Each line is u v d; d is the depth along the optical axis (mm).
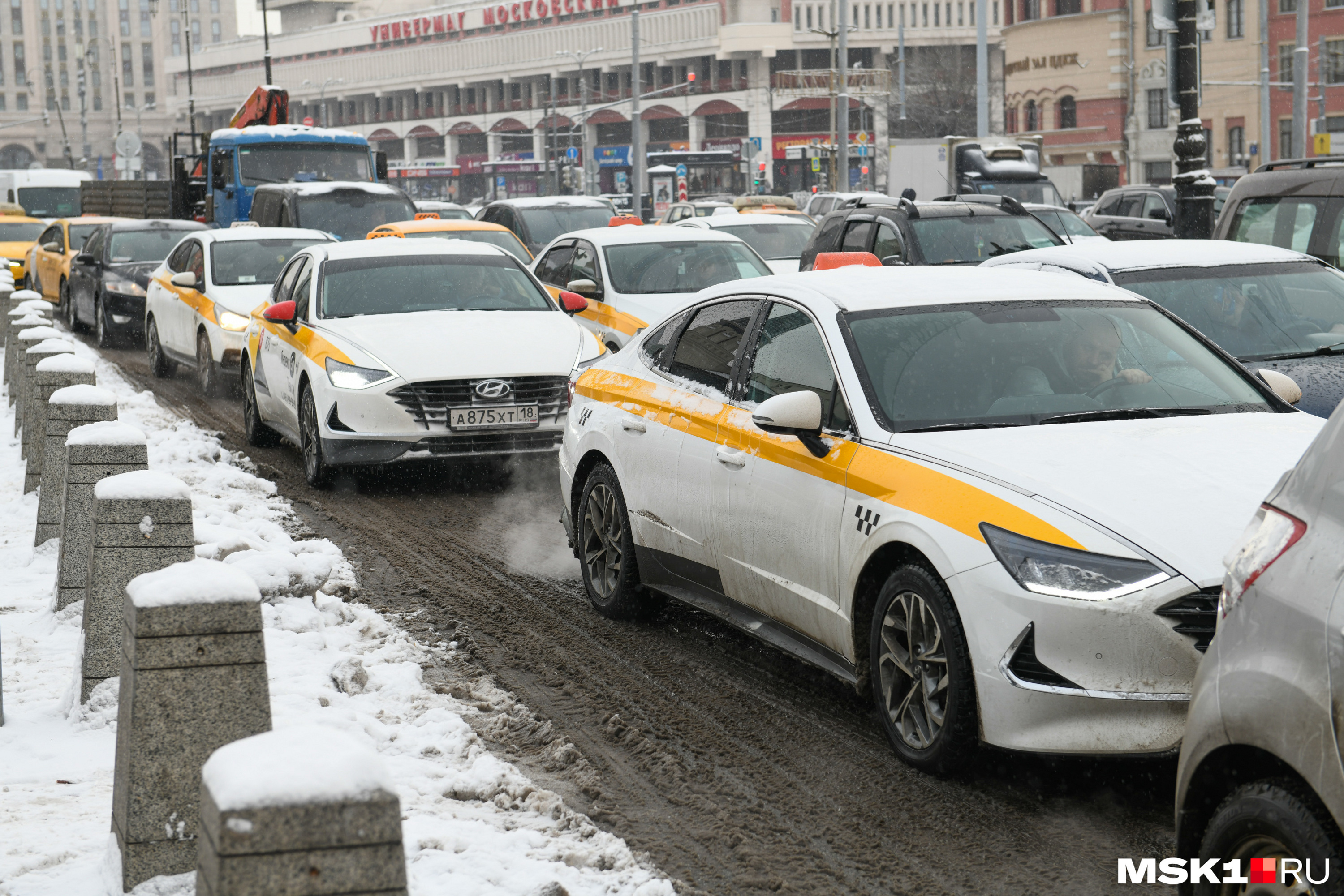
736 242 14453
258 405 12594
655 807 4801
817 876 4238
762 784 4969
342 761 2551
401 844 2533
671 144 118188
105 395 8727
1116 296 6188
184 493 5754
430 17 135500
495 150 131500
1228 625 3213
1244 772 3240
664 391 6734
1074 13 71312
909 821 4609
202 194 29578
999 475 4789
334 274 11695
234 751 2604
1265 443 5059
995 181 33469
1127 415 5391
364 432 10352
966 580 4574
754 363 6172
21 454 12516
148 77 179250
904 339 5680
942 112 94688
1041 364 5629
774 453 5715
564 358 10719
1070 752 4359
